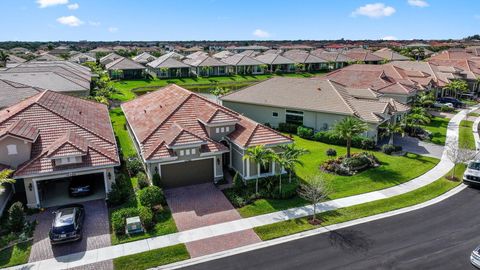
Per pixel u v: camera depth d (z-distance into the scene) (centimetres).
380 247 1958
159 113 3256
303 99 4312
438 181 2864
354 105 4088
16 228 2091
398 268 1778
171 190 2691
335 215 2312
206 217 2286
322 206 2436
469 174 2775
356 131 3095
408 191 2675
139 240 2031
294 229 2148
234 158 3003
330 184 2775
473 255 1770
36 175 2300
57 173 2348
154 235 2081
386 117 3944
